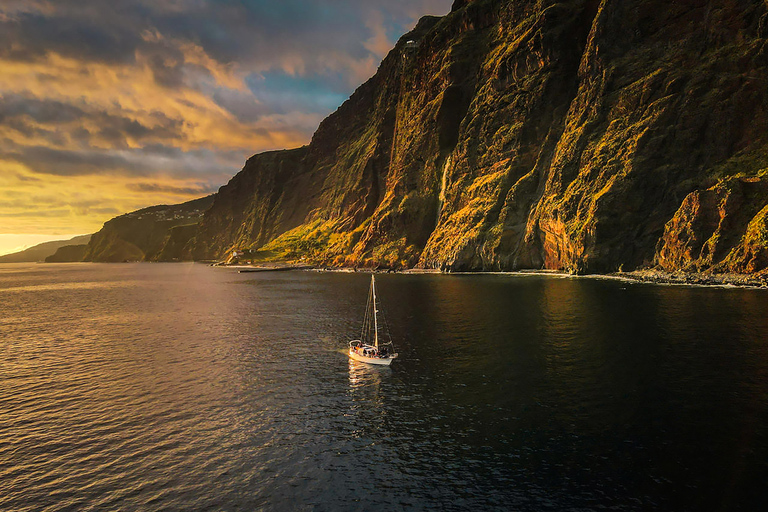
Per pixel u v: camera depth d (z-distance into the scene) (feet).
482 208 569.23
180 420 126.82
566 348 181.47
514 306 286.05
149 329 264.52
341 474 97.25
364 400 137.39
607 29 491.72
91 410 135.85
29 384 161.89
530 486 90.68
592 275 426.92
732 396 127.13
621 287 346.13
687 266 361.92
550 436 110.22
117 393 150.10
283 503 87.81
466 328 228.22
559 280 418.92
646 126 426.51
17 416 132.46
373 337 218.79
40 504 89.76
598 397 131.13
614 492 87.76
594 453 101.65
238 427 121.29
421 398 137.08
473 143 628.69
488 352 181.98
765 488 86.63
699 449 101.19
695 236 361.92
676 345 176.65
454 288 399.44
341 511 84.79
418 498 88.12
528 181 540.52
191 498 90.33
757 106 385.70
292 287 495.00
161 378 164.86
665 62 449.06
